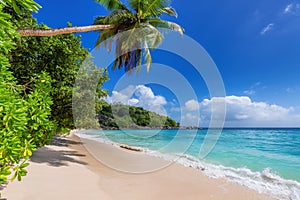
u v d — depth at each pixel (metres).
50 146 12.85
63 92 8.88
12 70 6.84
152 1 9.71
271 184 6.96
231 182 7.00
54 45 7.95
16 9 2.10
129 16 10.16
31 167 6.55
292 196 5.71
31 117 3.12
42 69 7.88
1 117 2.37
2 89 2.29
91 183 5.66
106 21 10.42
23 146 2.88
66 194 4.63
